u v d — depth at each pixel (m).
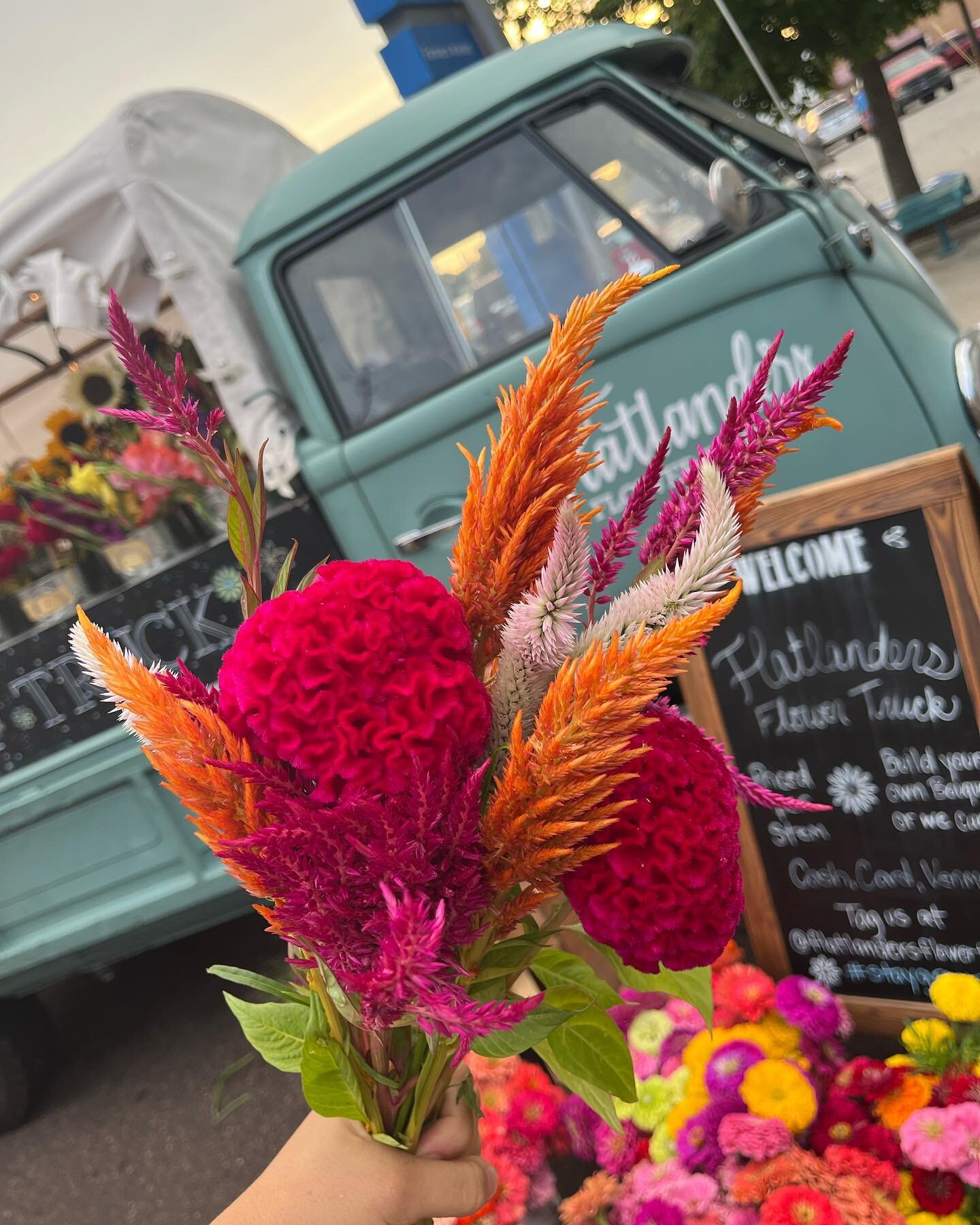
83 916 2.96
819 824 1.74
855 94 12.24
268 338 2.95
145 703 0.71
